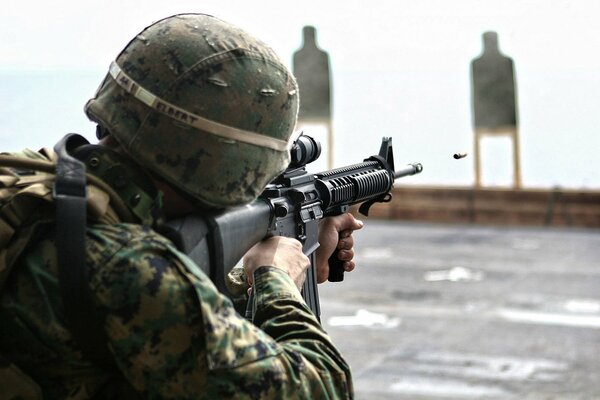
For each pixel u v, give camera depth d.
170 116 2.01
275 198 2.53
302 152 2.78
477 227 18.61
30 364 1.93
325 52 23.55
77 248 1.87
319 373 2.02
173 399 1.89
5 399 1.91
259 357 1.93
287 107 2.14
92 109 2.10
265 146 2.11
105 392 1.97
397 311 11.30
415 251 15.80
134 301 1.87
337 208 3.07
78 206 1.90
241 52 2.06
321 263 3.04
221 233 2.15
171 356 1.88
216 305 1.92
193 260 2.09
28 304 1.90
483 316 10.95
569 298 11.87
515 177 21.95
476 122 21.98
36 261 1.91
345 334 10.16
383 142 3.46
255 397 1.91
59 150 1.99
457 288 12.66
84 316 1.86
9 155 2.04
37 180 1.98
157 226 2.04
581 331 10.12
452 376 8.45
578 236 17.20
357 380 8.37
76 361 1.92
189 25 2.07
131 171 2.04
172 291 1.88
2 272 1.90
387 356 9.19
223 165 2.05
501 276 13.46
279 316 2.12
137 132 2.03
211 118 2.02
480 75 22.22
